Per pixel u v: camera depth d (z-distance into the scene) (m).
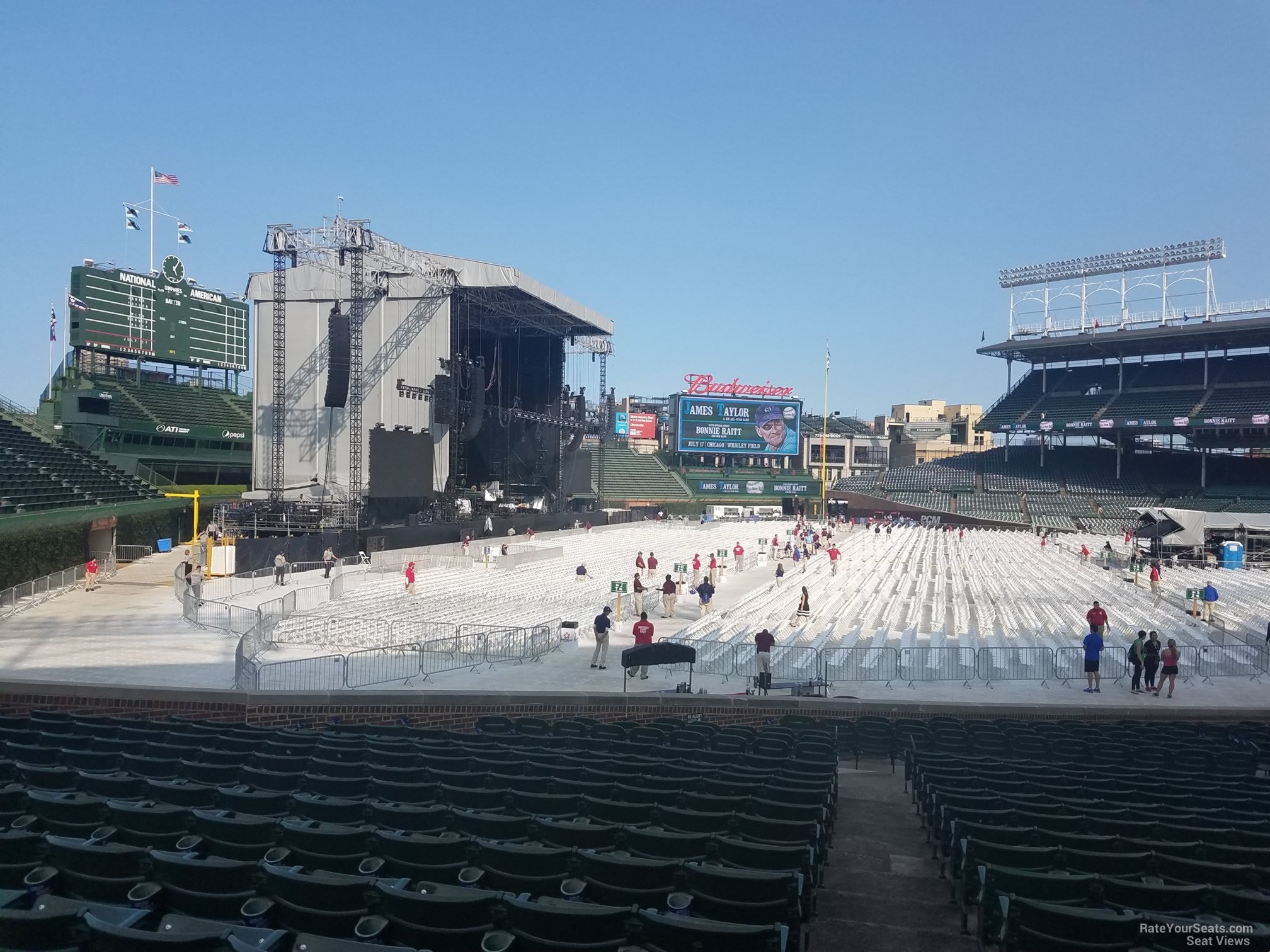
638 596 32.22
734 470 122.38
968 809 9.73
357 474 50.00
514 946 5.34
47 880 6.08
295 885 5.82
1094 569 54.78
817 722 18.77
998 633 30.00
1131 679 23.27
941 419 163.50
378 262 53.00
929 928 8.44
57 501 39.75
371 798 9.67
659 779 10.72
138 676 19.88
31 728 14.25
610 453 118.38
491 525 59.34
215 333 78.19
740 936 5.25
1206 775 13.33
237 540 38.62
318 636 25.36
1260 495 86.25
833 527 90.19
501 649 24.09
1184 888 6.81
